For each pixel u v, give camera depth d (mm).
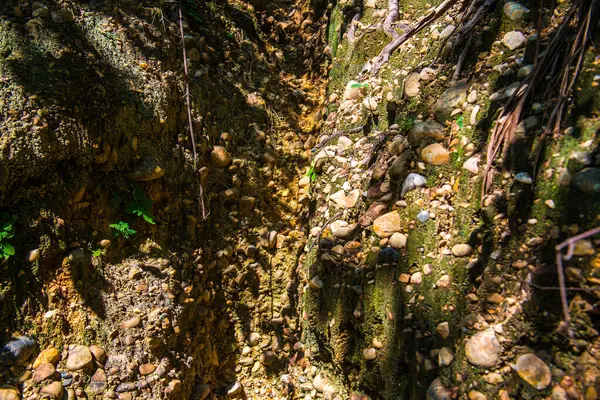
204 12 1460
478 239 828
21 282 904
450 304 847
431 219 923
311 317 1178
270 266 1275
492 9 1015
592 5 725
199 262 1173
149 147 1116
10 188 903
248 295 1250
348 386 1104
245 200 1283
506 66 890
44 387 871
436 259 895
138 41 1181
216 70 1400
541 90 797
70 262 954
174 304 1064
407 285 930
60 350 921
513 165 793
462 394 773
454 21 1146
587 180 663
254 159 1356
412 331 907
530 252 738
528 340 714
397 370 942
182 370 1051
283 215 1343
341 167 1250
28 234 918
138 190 1076
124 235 1043
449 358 812
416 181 979
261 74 1521
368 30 1407
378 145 1152
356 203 1141
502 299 769
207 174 1251
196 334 1121
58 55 997
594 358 632
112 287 1009
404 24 1349
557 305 677
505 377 730
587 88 713
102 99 1029
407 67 1191
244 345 1229
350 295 1060
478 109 908
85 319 958
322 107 1510
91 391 918
